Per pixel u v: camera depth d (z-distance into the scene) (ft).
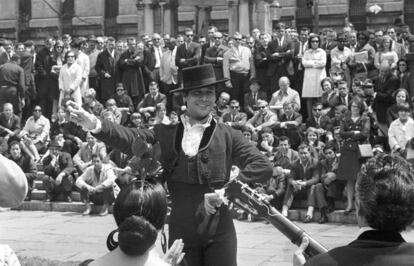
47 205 59.52
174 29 87.76
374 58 62.75
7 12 118.83
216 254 19.65
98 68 73.97
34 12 116.98
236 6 81.92
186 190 20.10
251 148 20.58
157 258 12.35
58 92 75.97
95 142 59.93
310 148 52.03
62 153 60.64
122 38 112.37
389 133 51.70
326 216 50.52
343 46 65.26
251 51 71.51
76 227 50.39
